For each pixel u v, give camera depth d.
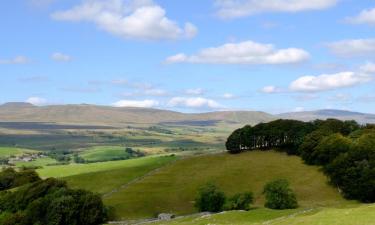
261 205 136.38
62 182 140.12
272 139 194.25
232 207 128.25
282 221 67.38
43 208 122.62
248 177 165.50
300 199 141.38
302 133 184.62
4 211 132.12
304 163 172.75
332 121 197.00
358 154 144.88
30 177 176.00
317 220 61.81
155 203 147.62
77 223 122.12
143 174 183.50
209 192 133.88
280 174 164.38
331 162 154.50
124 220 131.38
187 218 113.44
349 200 138.38
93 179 182.50
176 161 198.25
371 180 134.75
